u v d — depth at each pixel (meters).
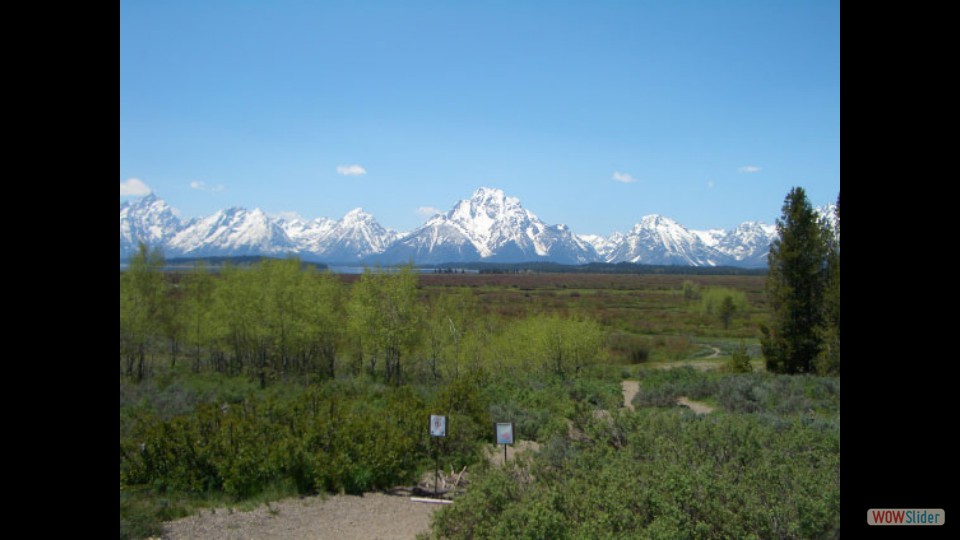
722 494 4.98
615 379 25.66
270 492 9.40
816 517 4.51
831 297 24.70
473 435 12.02
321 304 26.58
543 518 5.00
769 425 9.73
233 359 31.50
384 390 20.81
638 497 5.10
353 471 9.87
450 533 5.89
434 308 28.23
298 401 11.66
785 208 27.67
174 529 7.78
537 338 27.17
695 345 49.53
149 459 9.62
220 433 9.86
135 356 27.14
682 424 7.91
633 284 147.50
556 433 9.83
